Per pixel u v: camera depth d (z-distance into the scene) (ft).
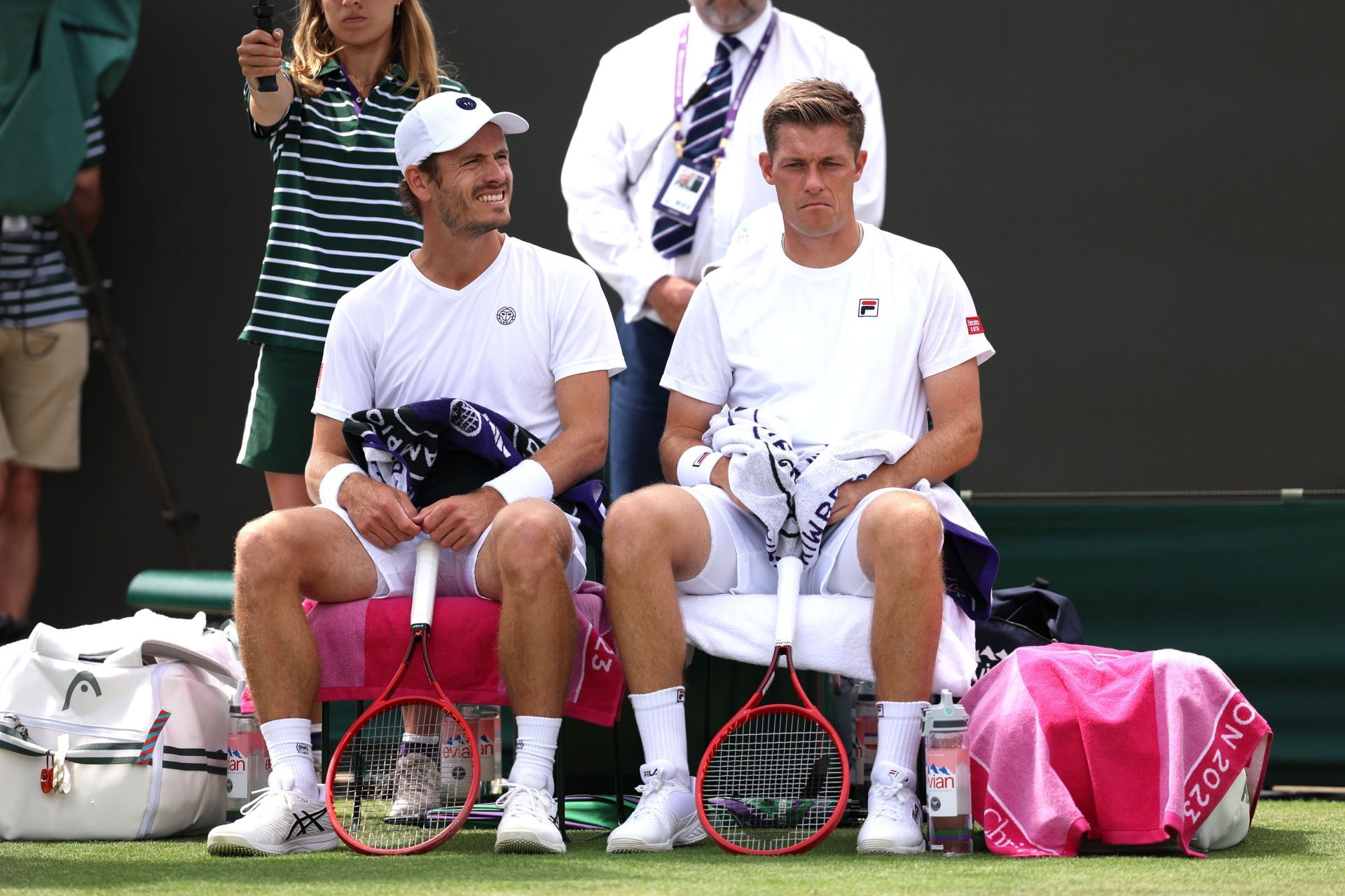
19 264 73.31
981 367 72.84
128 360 77.15
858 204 55.98
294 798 39.17
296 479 51.03
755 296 44.98
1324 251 70.69
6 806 42.34
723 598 41.39
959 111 72.84
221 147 76.74
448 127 42.86
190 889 32.63
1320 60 70.54
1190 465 71.56
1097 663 41.11
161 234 77.05
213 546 76.74
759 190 55.42
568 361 44.45
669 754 39.83
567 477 43.14
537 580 39.34
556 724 39.83
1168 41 71.46
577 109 74.54
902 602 39.09
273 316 50.29
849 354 43.96
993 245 72.79
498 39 74.74
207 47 76.64
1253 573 57.82
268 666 39.99
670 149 56.70
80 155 70.08
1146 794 39.22
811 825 42.52
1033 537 59.41
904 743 39.29
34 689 43.50
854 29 73.20
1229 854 39.22
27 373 73.72
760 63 56.39
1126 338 71.97
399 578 42.29
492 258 44.83
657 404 56.54
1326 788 57.52
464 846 40.29
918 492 42.01
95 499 77.15
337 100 51.42
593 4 74.28
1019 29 72.38
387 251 50.72
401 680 40.81
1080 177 72.18
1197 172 71.41
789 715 41.24
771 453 41.37
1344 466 70.38
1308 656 57.11
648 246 56.85
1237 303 71.26
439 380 44.52
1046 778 39.11
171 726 43.16
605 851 39.01
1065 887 32.55
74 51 71.61
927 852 39.22
